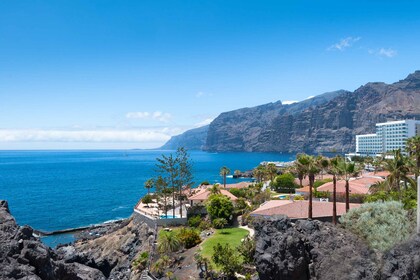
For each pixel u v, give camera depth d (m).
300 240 37.84
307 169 63.50
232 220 83.19
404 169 67.88
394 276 33.34
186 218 88.88
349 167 58.75
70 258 76.75
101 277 46.38
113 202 164.25
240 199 93.31
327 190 92.25
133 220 101.56
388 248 36.09
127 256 83.06
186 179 104.69
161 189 101.31
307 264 37.28
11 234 31.30
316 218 68.62
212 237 70.19
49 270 30.36
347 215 42.25
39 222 122.75
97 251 89.31
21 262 28.86
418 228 36.75
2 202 37.41
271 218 41.84
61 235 106.69
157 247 68.62
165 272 58.75
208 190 106.69
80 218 129.75
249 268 50.53
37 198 174.88
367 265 35.53
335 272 35.81
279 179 122.75
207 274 51.72
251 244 51.97
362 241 38.09
